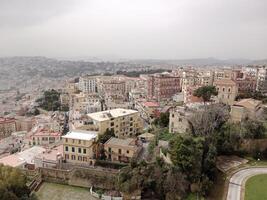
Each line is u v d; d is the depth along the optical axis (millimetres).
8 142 152000
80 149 91750
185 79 178625
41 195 79625
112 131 106875
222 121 94250
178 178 71438
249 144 88625
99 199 77562
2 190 66625
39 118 185125
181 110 103500
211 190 70688
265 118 101625
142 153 94875
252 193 66562
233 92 125875
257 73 180125
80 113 154625
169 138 92625
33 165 95812
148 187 74062
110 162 90188
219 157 86625
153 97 189750
